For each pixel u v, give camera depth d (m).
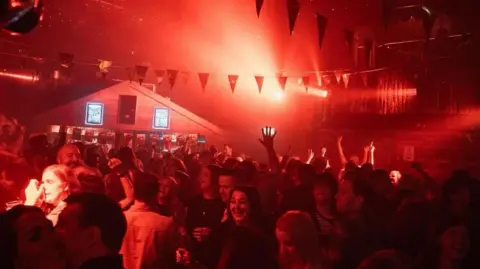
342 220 4.42
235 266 2.86
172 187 5.86
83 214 2.78
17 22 4.26
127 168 6.12
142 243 4.39
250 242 2.90
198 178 7.46
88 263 2.72
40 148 7.32
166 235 4.46
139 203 4.58
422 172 7.18
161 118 19.97
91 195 2.88
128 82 19.58
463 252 4.04
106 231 2.80
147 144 19.70
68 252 2.81
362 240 4.26
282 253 3.43
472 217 4.61
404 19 18.38
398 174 9.63
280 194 6.68
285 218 3.46
